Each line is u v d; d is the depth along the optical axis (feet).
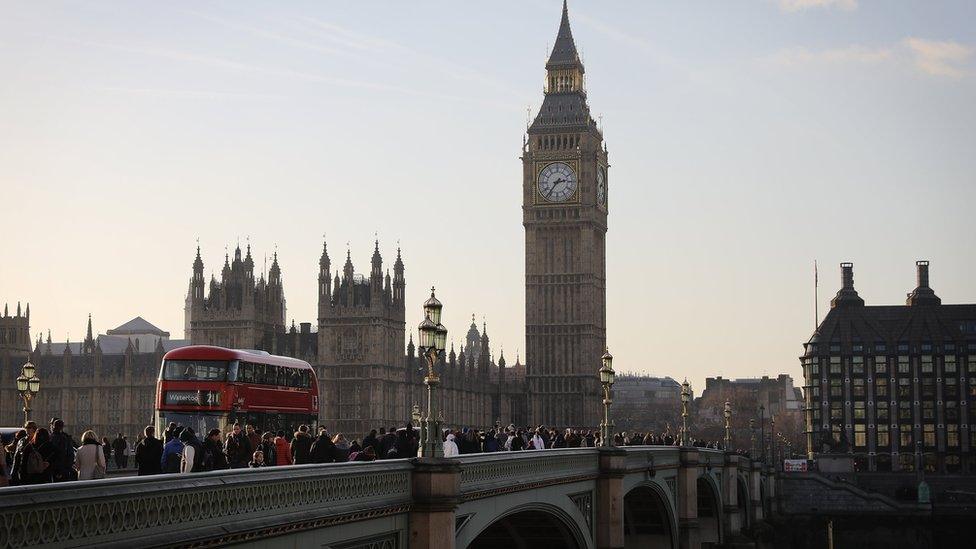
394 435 165.27
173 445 133.08
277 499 96.53
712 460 364.99
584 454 197.88
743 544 394.32
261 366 258.16
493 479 150.20
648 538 294.66
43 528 69.77
